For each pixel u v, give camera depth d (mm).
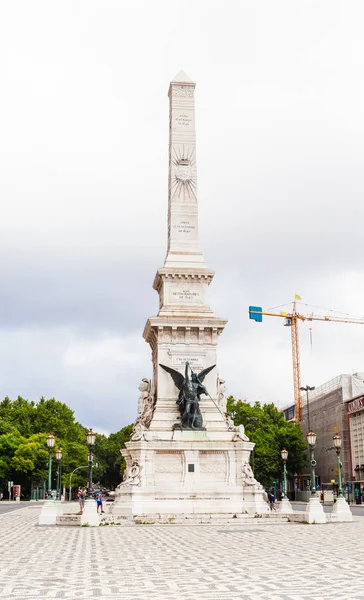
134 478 54156
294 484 147375
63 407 156750
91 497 48906
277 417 128250
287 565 24016
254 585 19156
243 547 31125
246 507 54531
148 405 60375
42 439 136250
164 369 59406
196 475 55281
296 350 179250
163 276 62281
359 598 16609
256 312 177625
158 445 55250
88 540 35562
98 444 186125
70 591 18094
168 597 17000
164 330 60438
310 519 48906
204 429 56906
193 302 62125
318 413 154500
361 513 71812
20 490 136375
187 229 64375
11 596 17219
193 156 66125
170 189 65312
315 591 17922
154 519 49719
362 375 145625
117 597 17031
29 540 35781
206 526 46594
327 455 145750
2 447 131375
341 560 25453
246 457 56562
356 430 132125
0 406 162500
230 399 127062
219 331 61125
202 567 23625
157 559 26328
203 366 60125
